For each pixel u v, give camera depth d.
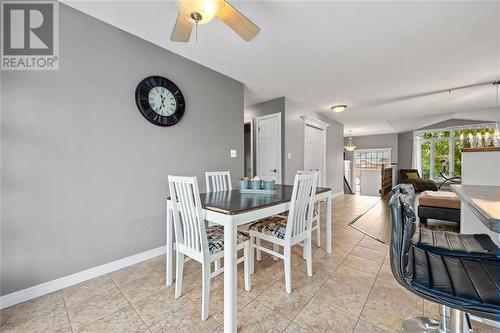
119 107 2.10
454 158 7.40
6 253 1.56
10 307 1.54
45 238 1.71
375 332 1.29
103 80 2.00
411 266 0.95
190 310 1.50
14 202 1.59
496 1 1.71
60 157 1.78
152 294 1.69
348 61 2.74
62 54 1.79
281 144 4.20
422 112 5.45
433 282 0.84
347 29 2.08
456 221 3.24
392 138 8.90
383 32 2.13
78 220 1.87
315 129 5.34
